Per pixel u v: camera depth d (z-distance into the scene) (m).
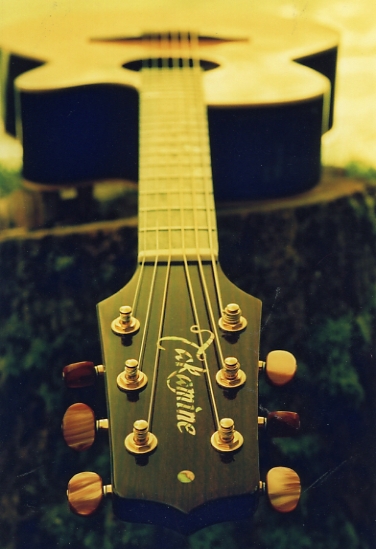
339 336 0.71
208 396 0.49
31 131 0.74
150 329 0.52
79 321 0.72
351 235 0.74
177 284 0.54
